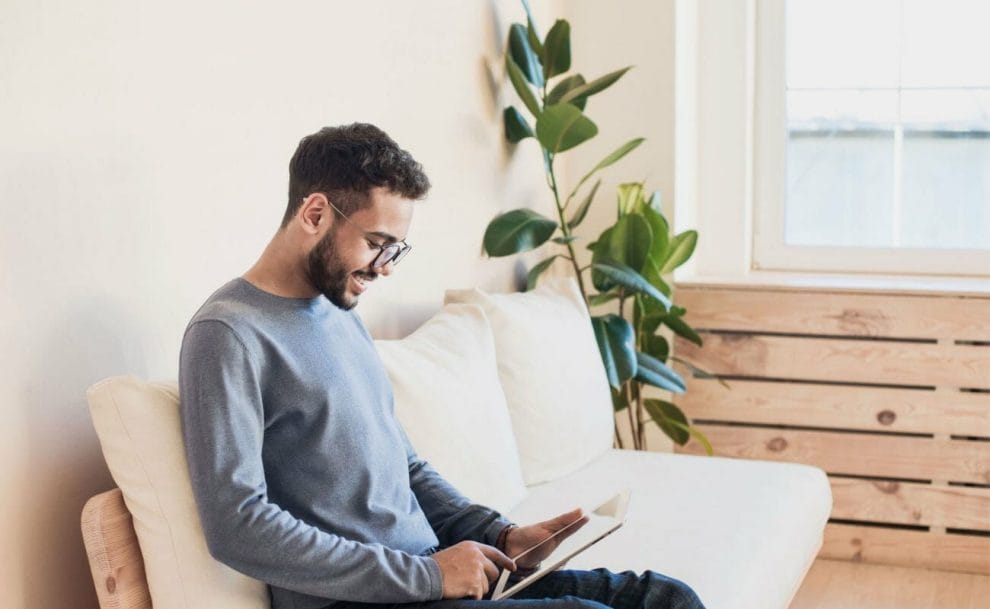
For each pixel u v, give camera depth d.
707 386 3.69
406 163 1.75
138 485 1.67
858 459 3.57
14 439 1.67
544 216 3.38
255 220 2.21
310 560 1.61
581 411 2.89
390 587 1.66
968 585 3.41
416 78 2.81
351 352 1.85
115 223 1.84
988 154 3.80
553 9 3.71
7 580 1.66
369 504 1.77
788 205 4.00
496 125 3.29
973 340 3.45
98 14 1.79
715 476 2.86
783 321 3.61
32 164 1.68
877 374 3.54
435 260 2.93
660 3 3.64
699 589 2.18
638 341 3.58
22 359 1.67
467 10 3.08
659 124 3.69
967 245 3.86
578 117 3.06
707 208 3.96
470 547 1.77
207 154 2.06
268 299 1.74
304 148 1.77
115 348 1.85
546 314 2.95
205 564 1.68
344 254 1.74
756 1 3.90
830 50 3.89
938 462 3.50
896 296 3.49
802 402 3.61
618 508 1.97
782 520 2.60
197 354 1.62
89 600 1.81
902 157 3.88
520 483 2.59
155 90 1.92
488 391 2.54
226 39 2.10
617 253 3.34
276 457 1.72
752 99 3.94
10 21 1.63
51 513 1.73
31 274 1.69
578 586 1.91
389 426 1.89
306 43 2.35
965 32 3.77
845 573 3.51
